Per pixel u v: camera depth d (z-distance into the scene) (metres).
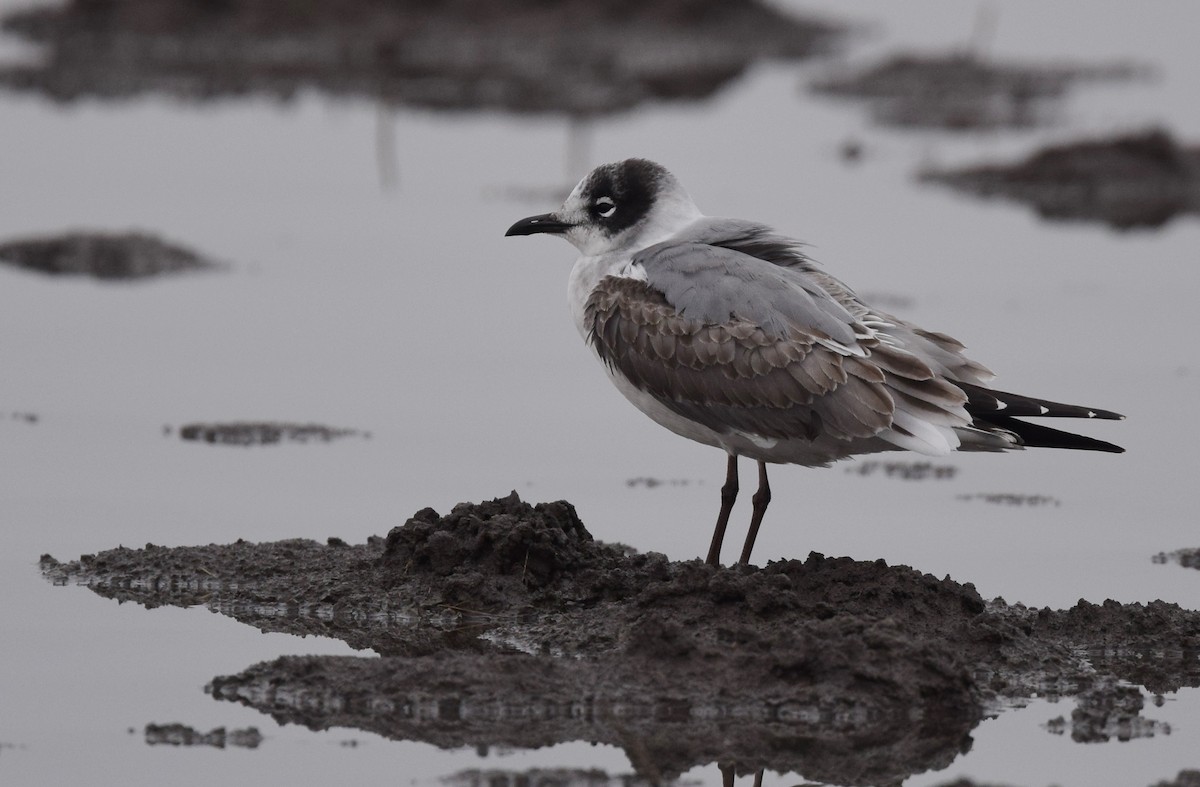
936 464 17.19
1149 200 29.19
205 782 9.98
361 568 13.16
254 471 16.16
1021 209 28.58
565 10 43.16
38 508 14.97
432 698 11.03
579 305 13.70
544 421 18.02
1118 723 11.03
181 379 19.00
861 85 38.38
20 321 21.03
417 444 17.11
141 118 33.34
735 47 42.62
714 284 12.55
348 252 24.73
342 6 42.28
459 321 21.62
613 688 11.09
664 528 14.88
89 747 10.43
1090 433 17.77
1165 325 21.67
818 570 12.29
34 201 26.91
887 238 26.14
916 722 10.94
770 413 12.34
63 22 42.34
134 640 12.14
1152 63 40.81
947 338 12.85
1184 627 12.29
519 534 12.67
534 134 32.78
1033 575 13.79
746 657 11.23
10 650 11.91
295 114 34.09
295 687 11.19
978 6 47.12
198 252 24.33
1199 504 15.78
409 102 35.38
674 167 30.30
